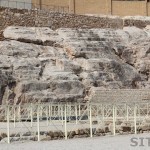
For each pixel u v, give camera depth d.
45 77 44.03
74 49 49.12
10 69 43.19
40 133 28.83
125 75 50.19
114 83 47.88
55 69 45.47
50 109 35.56
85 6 69.25
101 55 50.62
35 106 35.06
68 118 34.72
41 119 34.88
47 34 50.75
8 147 24.39
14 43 47.28
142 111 37.75
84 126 31.86
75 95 43.62
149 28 60.50
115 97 45.72
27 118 34.16
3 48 45.69
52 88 43.16
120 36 55.03
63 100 42.72
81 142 26.16
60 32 51.84
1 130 29.45
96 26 57.38
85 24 56.69
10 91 41.72
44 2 66.25
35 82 42.56
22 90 41.75
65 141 27.00
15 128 30.48
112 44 53.31
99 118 33.88
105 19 58.19
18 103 41.38
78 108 37.75
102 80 47.16
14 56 45.47
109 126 31.89
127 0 71.69
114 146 23.89
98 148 23.16
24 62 44.41
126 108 34.66
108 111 34.53
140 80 51.47
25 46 47.31
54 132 29.23
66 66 46.28
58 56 47.88
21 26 52.56
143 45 54.84
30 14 53.41
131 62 53.62
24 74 43.41
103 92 45.28
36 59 45.72
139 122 33.75
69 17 55.66
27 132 28.66
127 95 46.56
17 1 63.81
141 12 72.31
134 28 57.88
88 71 47.25
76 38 51.22
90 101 44.22
